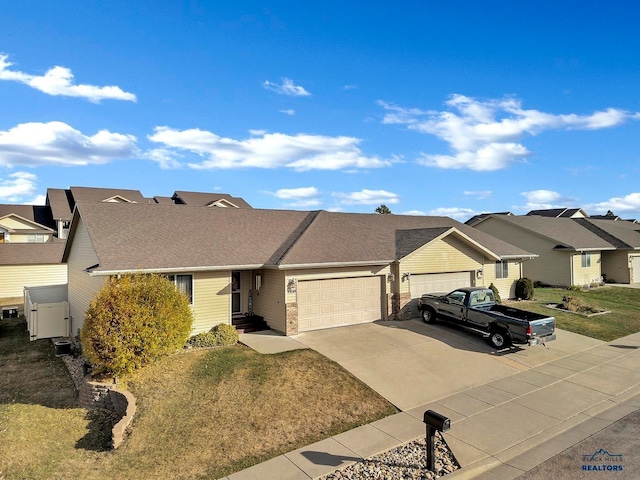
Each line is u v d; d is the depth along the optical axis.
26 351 16.92
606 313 22.19
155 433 9.55
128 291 12.41
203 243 17.53
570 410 10.62
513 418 10.14
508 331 15.05
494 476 7.69
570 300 23.30
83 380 12.38
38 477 8.40
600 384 12.45
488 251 22.14
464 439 9.07
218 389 11.46
